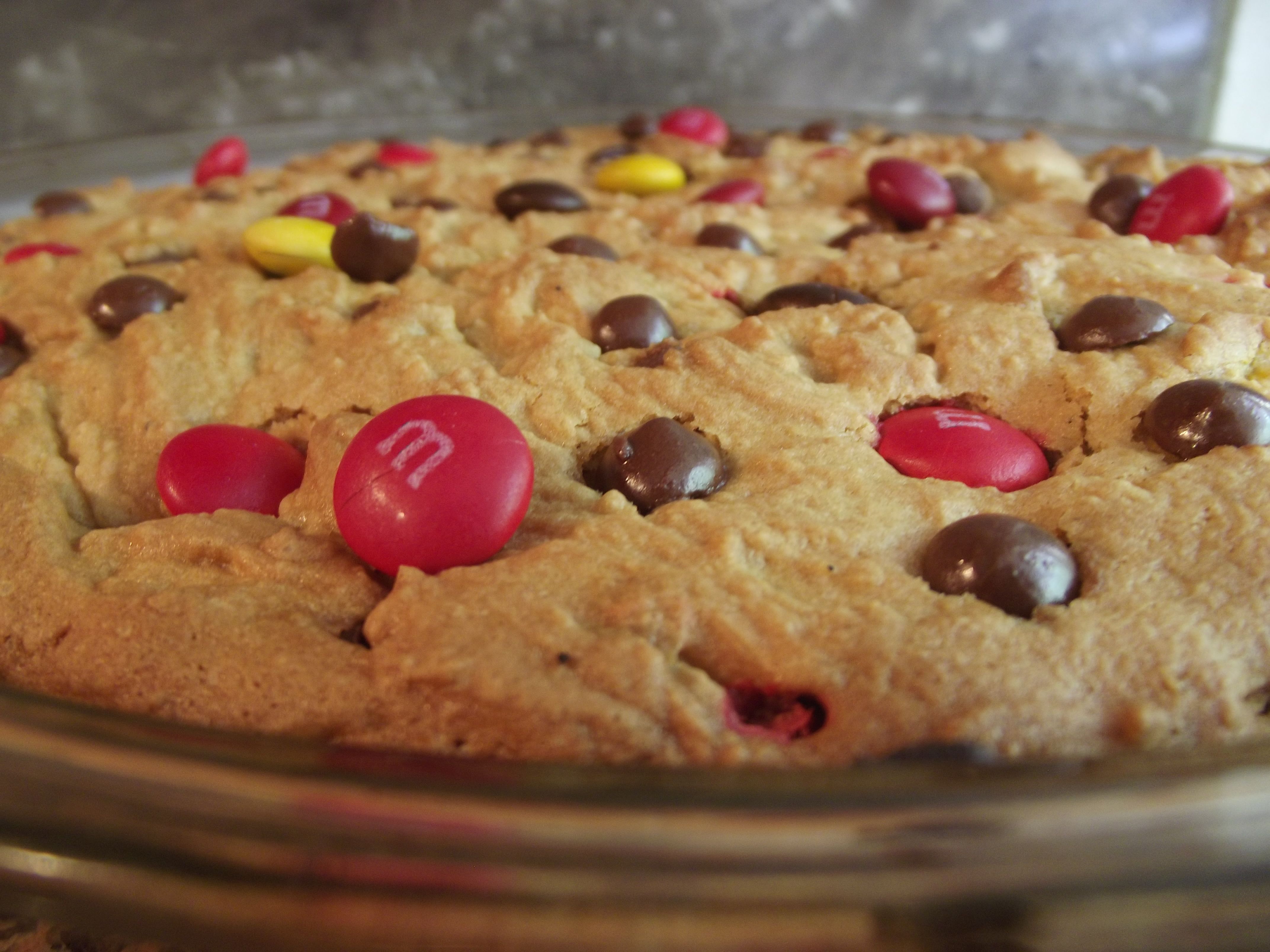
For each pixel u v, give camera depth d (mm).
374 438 93
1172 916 72
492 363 117
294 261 132
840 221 149
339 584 96
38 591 98
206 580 98
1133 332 110
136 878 74
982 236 136
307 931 73
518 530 97
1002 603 90
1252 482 96
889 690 86
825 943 71
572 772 75
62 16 229
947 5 260
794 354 114
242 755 76
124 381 119
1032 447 104
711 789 73
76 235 159
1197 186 135
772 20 261
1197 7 267
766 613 89
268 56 246
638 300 117
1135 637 89
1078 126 215
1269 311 113
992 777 74
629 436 102
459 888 72
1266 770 74
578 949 72
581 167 177
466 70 259
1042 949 73
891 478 100
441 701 88
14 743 77
